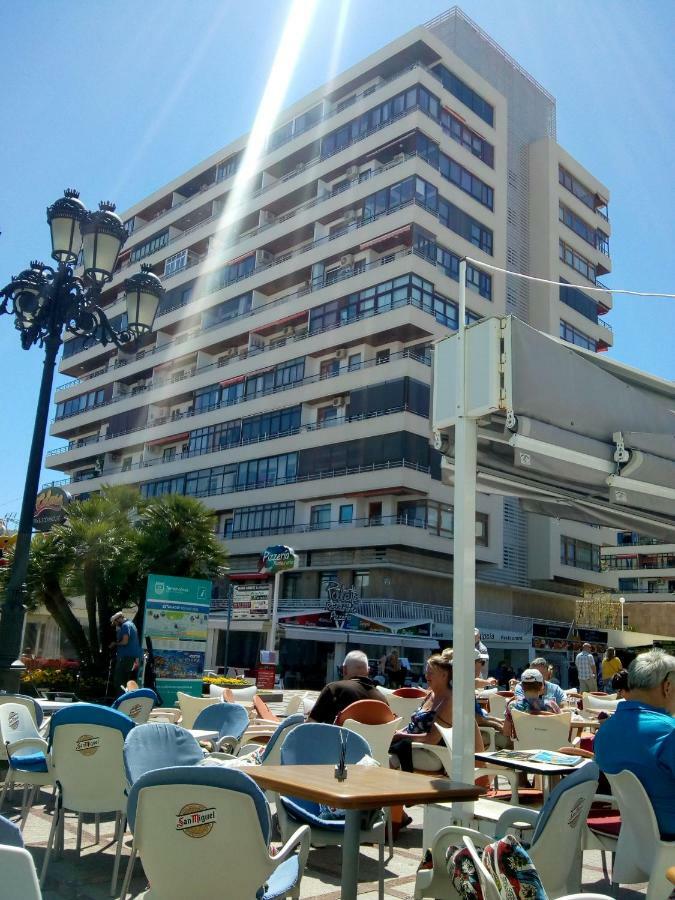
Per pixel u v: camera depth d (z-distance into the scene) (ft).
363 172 149.69
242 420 157.69
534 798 18.61
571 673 127.75
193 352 176.14
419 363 131.03
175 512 70.03
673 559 261.44
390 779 12.35
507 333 15.31
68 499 61.36
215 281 176.96
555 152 174.09
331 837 14.12
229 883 9.83
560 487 18.40
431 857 12.55
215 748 20.21
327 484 134.62
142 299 34.88
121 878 15.40
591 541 164.96
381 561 126.72
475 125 152.46
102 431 205.05
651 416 17.67
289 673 115.85
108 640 59.57
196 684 52.11
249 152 177.78
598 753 12.64
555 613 156.97
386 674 78.07
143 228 207.51
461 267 16.84
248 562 149.28
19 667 27.45
